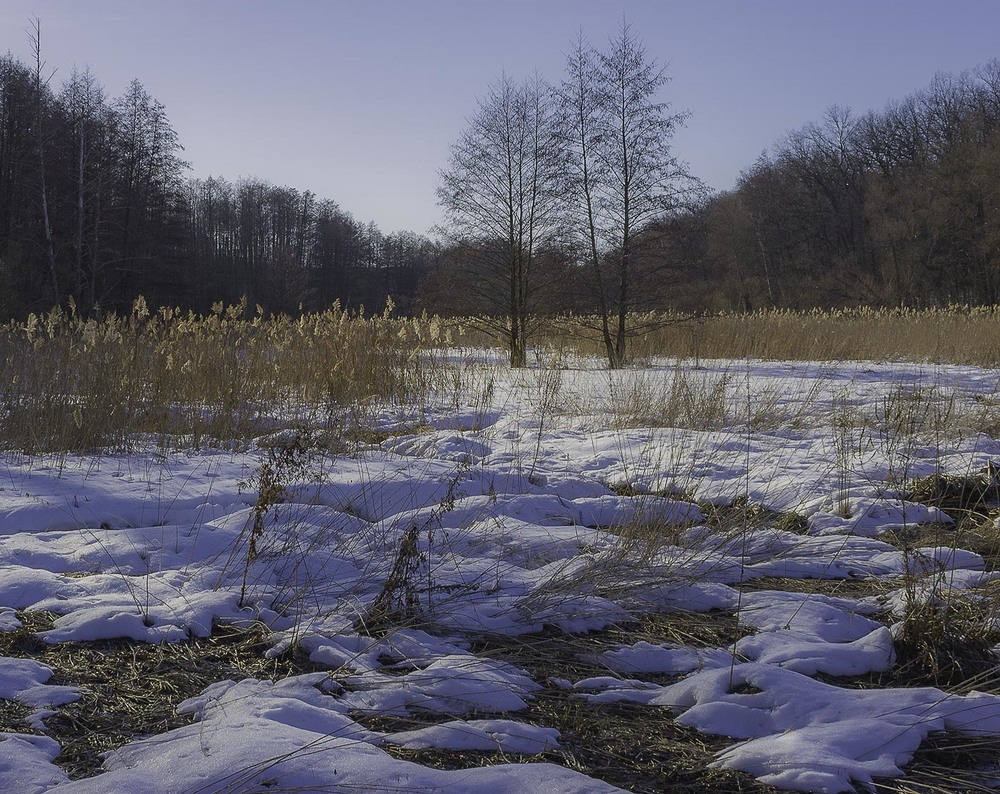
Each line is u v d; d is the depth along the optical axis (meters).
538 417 10.91
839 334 23.00
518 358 21.03
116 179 37.47
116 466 7.52
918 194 51.69
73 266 35.44
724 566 5.43
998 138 49.22
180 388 10.06
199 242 66.19
